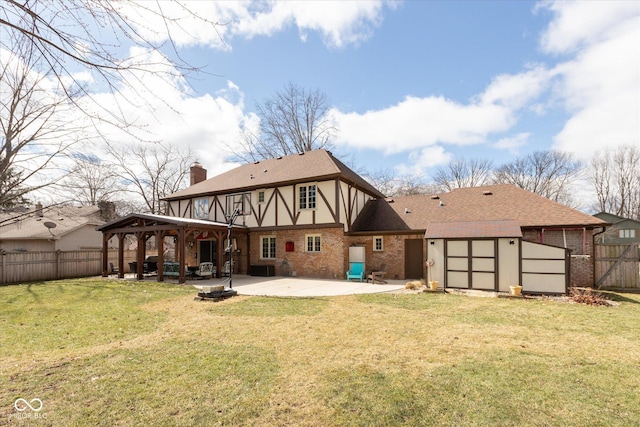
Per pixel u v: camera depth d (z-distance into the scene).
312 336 5.85
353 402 3.45
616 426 3.00
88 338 5.84
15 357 4.86
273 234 16.77
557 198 34.69
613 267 11.73
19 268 14.67
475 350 5.07
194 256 19.72
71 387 3.81
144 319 7.27
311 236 15.66
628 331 6.11
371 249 15.55
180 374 4.18
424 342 5.48
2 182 6.73
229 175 21.08
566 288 9.81
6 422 3.05
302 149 28.58
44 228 20.28
